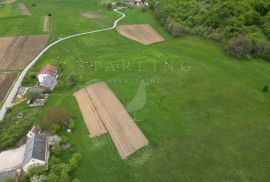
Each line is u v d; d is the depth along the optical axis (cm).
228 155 6144
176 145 6431
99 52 10956
